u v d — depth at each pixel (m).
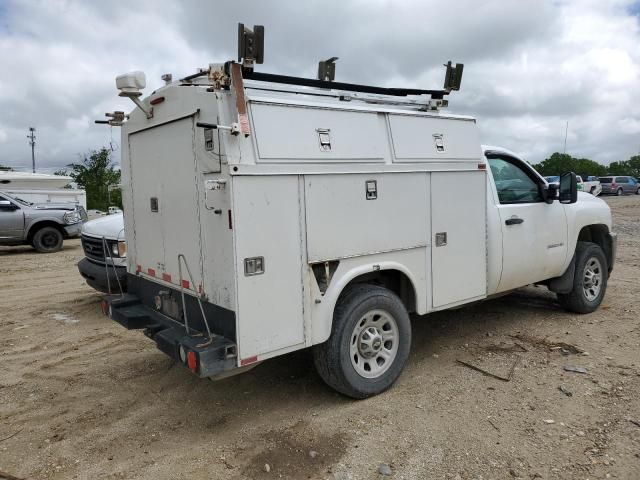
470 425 3.59
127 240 4.81
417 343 5.30
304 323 3.55
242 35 3.28
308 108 3.55
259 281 3.32
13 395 4.30
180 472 3.14
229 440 3.50
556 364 4.64
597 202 6.58
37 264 11.55
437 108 4.51
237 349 3.27
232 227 3.19
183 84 3.82
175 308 4.05
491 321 5.98
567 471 3.05
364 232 3.85
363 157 3.80
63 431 3.69
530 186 5.57
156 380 4.55
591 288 6.25
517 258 5.24
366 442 3.41
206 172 3.44
